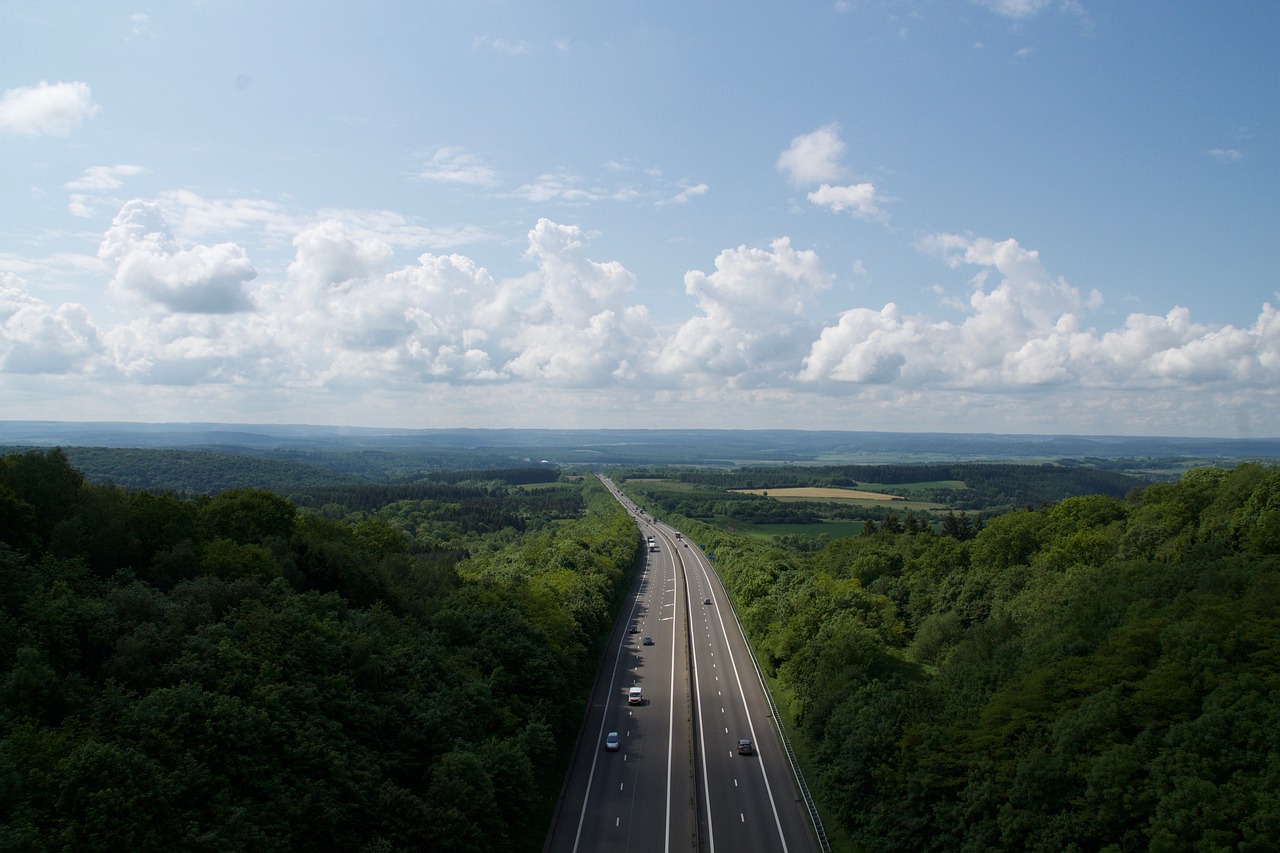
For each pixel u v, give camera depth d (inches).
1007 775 2469.2
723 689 4532.5
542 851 2738.7
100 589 2596.0
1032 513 5866.1
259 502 3828.7
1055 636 3097.9
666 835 2856.8
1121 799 2162.9
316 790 2112.5
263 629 2588.6
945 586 5093.5
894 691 3240.7
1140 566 3484.3
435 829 2267.5
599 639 5118.1
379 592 3720.5
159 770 1873.8
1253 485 4183.1
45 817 1657.2
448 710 2773.1
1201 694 2410.2
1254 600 2667.3
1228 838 1905.8
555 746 3255.4
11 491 2723.9
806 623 4507.9
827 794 2984.7
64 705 1988.2
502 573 6048.2
